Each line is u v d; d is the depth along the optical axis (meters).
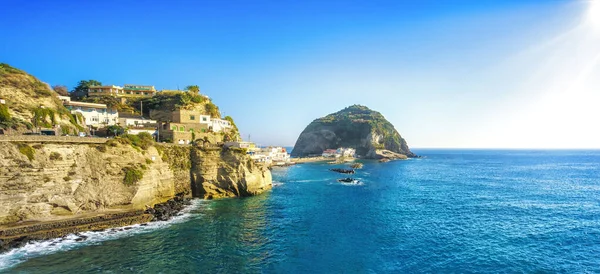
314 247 38.53
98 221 42.62
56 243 36.44
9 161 37.66
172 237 40.44
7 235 35.75
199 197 64.62
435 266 33.56
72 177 43.38
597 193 80.00
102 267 31.12
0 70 58.59
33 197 39.50
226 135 91.75
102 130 67.38
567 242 41.03
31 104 58.41
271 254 36.03
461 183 99.19
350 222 49.91
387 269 32.66
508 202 67.56
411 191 82.06
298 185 90.81
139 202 50.09
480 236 43.44
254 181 71.06
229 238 40.94
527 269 32.97
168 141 70.31
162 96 102.81
